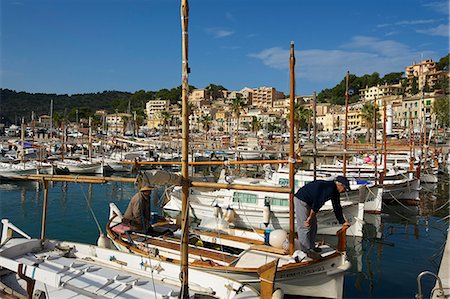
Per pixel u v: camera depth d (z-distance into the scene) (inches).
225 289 328.8
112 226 511.2
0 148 2055.9
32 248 407.5
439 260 581.3
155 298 299.6
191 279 352.8
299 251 360.2
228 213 689.6
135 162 357.4
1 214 880.3
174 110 5812.0
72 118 5615.2
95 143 2429.9
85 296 310.3
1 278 367.2
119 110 6924.2
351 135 3134.8
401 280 502.9
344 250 384.8
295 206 366.3
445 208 981.8
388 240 694.5
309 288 375.9
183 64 276.5
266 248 396.8
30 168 1365.7
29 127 3757.4
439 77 4448.8
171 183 307.1
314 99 746.2
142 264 390.3
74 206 976.9
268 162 482.3
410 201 1014.4
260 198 728.3
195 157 1737.2
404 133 2987.2
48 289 326.0
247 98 7145.7
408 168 1380.4
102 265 384.5
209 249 434.6
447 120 2751.0
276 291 296.0
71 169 1520.7
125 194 1160.8
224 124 5083.7
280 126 4719.5
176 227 524.4
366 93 5388.8
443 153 1904.5
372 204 850.1
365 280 504.1
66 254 406.9
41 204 996.6
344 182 358.3
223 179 885.8
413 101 3590.1
